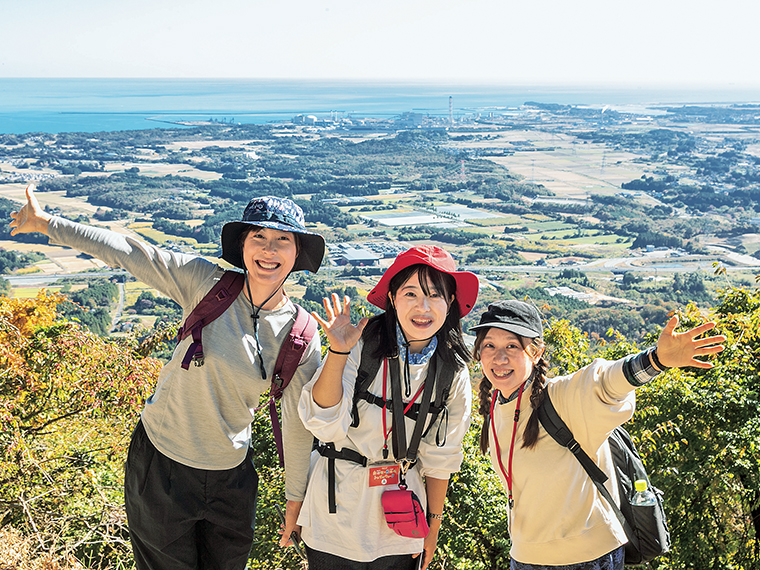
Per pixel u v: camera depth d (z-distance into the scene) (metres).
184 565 2.36
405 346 2.20
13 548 3.36
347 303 2.06
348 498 2.20
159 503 2.28
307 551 2.29
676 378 7.93
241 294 2.26
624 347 10.05
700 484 7.59
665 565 7.64
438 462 2.27
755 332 8.51
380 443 2.20
